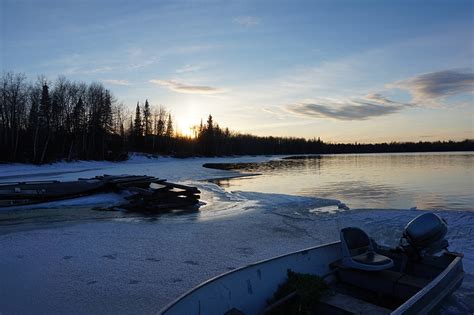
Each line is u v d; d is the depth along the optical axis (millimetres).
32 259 8102
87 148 59219
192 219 13469
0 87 49438
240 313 4070
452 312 5348
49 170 38469
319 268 5957
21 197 16484
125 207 15508
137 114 82938
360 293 5551
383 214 14180
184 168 45219
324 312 4750
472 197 19938
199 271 7355
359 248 6004
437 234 6012
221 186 26406
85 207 16203
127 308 5574
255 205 16906
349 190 23609
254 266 5020
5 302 5770
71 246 9273
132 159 65000
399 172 39688
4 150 43156
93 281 6723
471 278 6883
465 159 75438
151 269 7461
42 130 51500
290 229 11656
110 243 9641
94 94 61500
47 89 52844
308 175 36969
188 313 3869
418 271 6074
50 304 5691
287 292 5004
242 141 135375
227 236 10633
